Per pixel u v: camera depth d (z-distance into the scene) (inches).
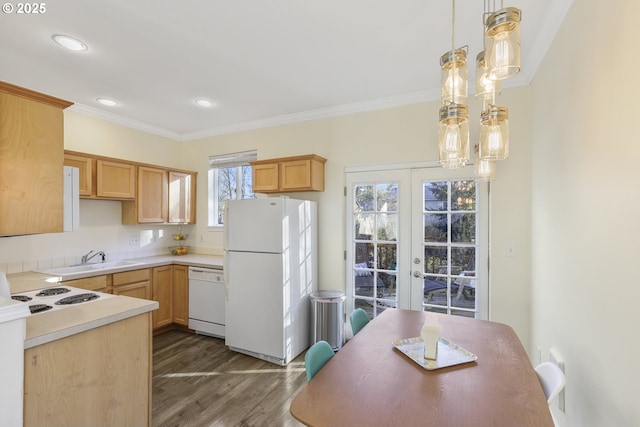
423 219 124.3
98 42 87.4
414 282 125.5
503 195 109.4
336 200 139.6
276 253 118.4
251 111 144.2
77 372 62.0
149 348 76.2
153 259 155.9
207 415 87.4
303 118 146.9
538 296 95.7
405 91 122.2
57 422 58.6
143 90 120.2
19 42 86.7
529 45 89.5
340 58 97.4
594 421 56.6
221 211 176.1
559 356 75.7
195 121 159.3
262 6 73.1
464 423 41.1
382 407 44.6
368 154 133.6
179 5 72.3
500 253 109.8
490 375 53.7
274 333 118.4
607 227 51.8
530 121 105.2
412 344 66.5
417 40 87.8
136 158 160.7
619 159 47.8
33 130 73.9
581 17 62.2
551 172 82.3
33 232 73.5
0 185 68.9
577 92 64.3
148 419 75.5
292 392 99.0
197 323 145.3
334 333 125.0
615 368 49.2
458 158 58.1
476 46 91.4
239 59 97.5
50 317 65.7
